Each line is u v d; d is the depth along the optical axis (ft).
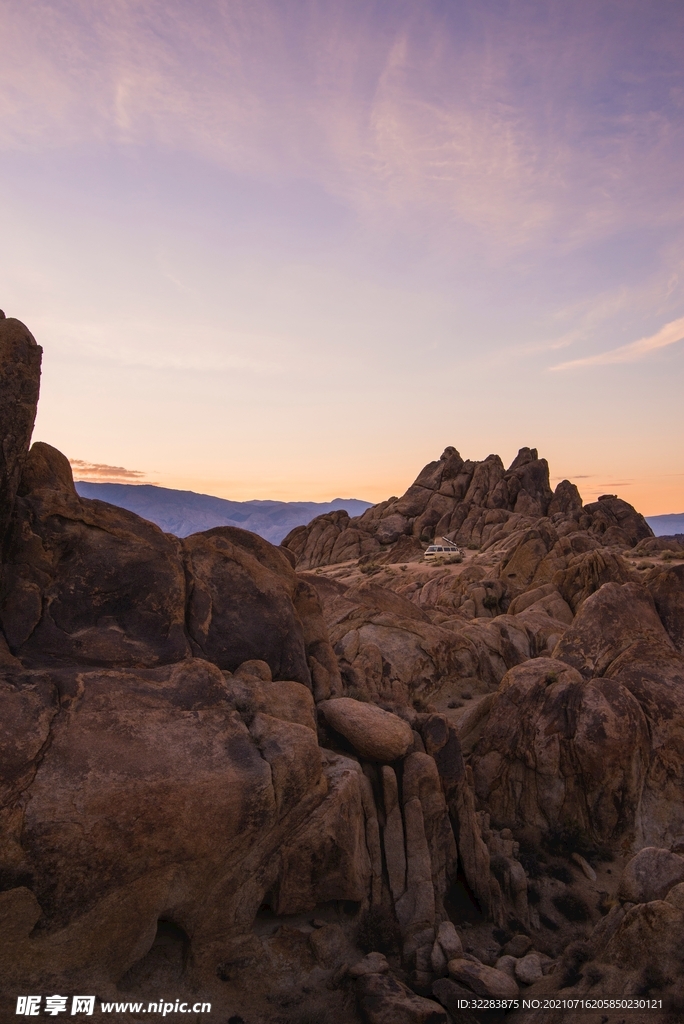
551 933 43.50
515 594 128.88
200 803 34.30
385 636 76.54
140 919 33.19
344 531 345.92
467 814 47.91
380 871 43.16
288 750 38.88
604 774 54.70
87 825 31.81
